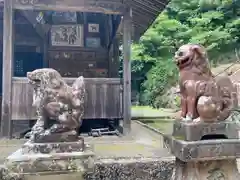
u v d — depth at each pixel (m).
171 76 16.08
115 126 6.76
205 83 3.02
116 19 7.79
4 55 5.45
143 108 15.13
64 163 2.90
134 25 8.04
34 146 2.91
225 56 15.34
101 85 5.95
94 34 8.64
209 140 2.93
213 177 3.06
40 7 5.62
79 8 5.77
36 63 8.98
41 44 8.88
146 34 16.58
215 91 3.03
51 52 8.46
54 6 5.67
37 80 2.96
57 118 2.98
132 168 3.64
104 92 5.96
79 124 3.10
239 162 4.35
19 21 8.62
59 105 2.96
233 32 14.85
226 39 14.75
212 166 3.07
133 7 6.32
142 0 5.86
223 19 15.41
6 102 5.45
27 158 2.83
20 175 2.84
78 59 8.60
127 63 5.95
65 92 3.02
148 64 17.20
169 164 3.71
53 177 2.95
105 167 3.58
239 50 15.21
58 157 2.88
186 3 16.94
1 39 8.56
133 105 17.02
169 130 7.14
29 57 8.94
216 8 15.86
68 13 8.38
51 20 8.30
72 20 8.47
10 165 2.84
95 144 4.98
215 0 15.62
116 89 6.03
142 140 5.45
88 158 2.98
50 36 8.39
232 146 2.94
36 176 2.91
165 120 9.85
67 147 2.97
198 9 16.52
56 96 2.97
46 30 8.32
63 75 8.50
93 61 8.68
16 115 5.54
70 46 8.52
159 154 4.08
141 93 17.20
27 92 5.60
